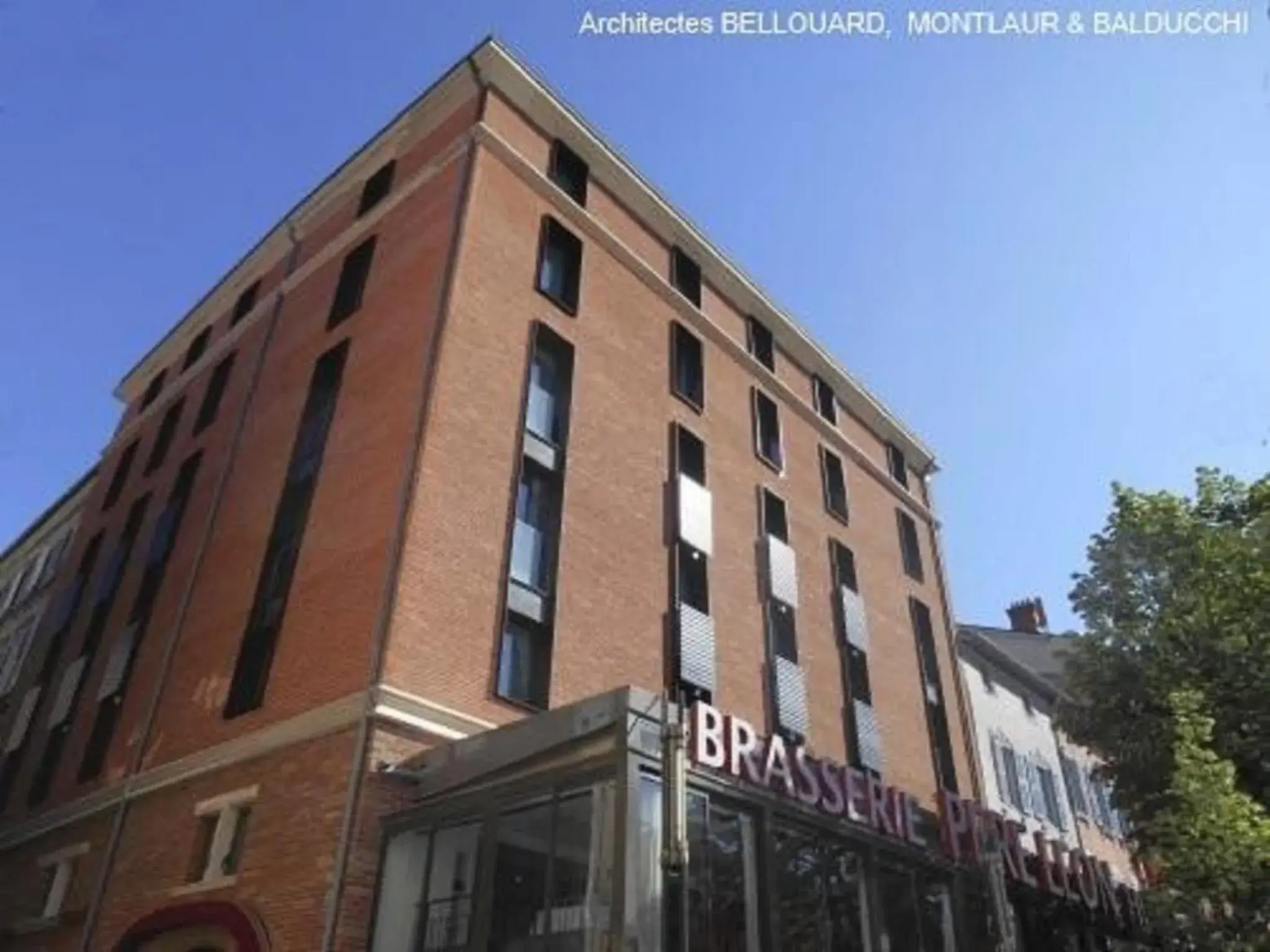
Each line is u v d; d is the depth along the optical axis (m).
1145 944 20.33
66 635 25.41
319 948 11.61
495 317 18.38
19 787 22.56
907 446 34.38
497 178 20.25
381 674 13.50
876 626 26.92
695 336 24.66
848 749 23.08
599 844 10.41
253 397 22.45
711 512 21.95
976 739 29.97
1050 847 19.44
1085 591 18.56
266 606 17.19
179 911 14.00
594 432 19.53
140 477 26.86
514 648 15.91
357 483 16.58
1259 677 15.80
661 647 18.81
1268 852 13.43
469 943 10.98
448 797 12.27
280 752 14.45
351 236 22.45
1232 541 17.16
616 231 23.75
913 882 14.78
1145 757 16.98
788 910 12.12
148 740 17.98
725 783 12.06
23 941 18.20
